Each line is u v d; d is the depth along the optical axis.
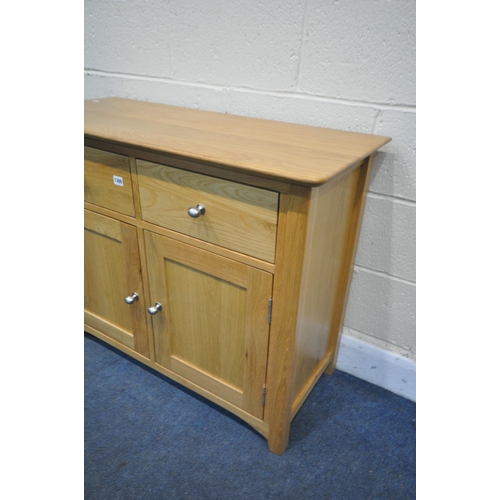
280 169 0.72
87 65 1.43
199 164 0.82
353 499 0.97
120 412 1.17
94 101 1.30
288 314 0.86
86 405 1.19
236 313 0.95
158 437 1.10
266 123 1.09
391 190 1.05
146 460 1.04
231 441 1.10
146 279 1.08
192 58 1.21
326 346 1.25
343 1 0.94
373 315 1.23
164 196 0.92
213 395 1.11
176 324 1.09
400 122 0.98
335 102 1.04
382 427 1.15
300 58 1.04
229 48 1.13
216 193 0.83
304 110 1.09
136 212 0.99
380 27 0.92
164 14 1.19
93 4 1.31
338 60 0.99
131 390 1.25
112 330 1.28
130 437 1.10
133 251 1.06
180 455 1.06
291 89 1.08
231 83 1.17
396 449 1.09
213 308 0.98
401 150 1.00
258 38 1.08
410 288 1.14
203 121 1.09
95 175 1.03
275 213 0.77
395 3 0.89
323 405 1.22
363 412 1.20
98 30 1.34
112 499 0.96
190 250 0.94
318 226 0.85
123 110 1.19
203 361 1.09
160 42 1.24
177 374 1.17
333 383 1.30
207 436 1.11
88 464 1.03
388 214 1.08
